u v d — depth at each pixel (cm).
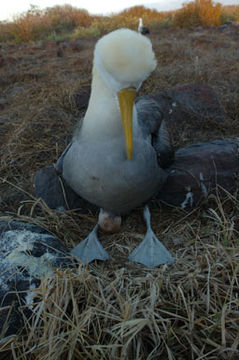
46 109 157
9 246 83
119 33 69
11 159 131
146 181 86
